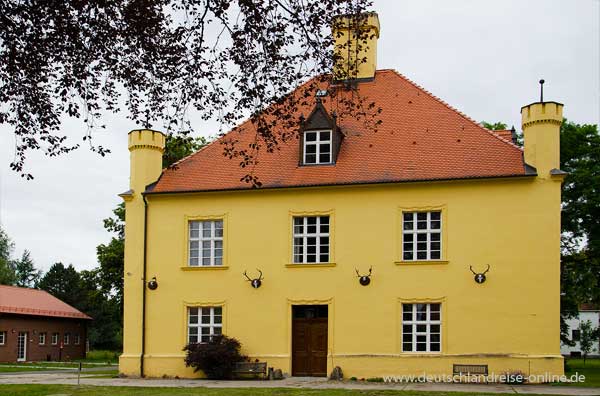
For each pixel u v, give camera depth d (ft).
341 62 47.37
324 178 98.48
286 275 97.91
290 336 96.68
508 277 90.07
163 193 103.65
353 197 97.09
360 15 44.50
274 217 99.71
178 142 49.49
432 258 93.86
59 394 71.31
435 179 93.61
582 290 149.07
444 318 91.30
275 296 97.86
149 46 44.09
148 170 105.70
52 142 45.60
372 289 94.48
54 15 40.52
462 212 92.84
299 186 98.27
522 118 93.86
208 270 100.99
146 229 104.27
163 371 100.27
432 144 99.04
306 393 70.64
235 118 47.16
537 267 89.30
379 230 95.40
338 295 95.55
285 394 69.77
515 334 88.74
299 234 99.14
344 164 99.81
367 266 95.04
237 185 101.45
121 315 189.67
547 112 91.35
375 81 112.06
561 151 138.41
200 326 100.83
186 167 106.93
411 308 93.45
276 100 46.44
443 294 91.86
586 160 136.77
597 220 134.31
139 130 106.11
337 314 95.09
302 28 43.93
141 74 45.42
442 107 104.73
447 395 68.69
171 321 101.35
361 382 88.79
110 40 43.34
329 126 101.04
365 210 96.37
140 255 103.91
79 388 78.07
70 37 41.75
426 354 91.09
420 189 94.84
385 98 108.58
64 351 208.13
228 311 99.30
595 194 132.16
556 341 87.51
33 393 72.08
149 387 79.20
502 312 89.56
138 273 103.60
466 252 91.91
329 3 43.29
